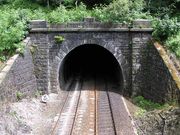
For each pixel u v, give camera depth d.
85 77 30.62
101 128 16.36
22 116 17.00
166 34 20.34
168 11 23.44
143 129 16.16
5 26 20.78
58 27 21.72
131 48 21.78
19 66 19.56
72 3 27.34
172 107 15.77
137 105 20.67
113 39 21.83
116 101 20.88
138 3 22.95
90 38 21.86
